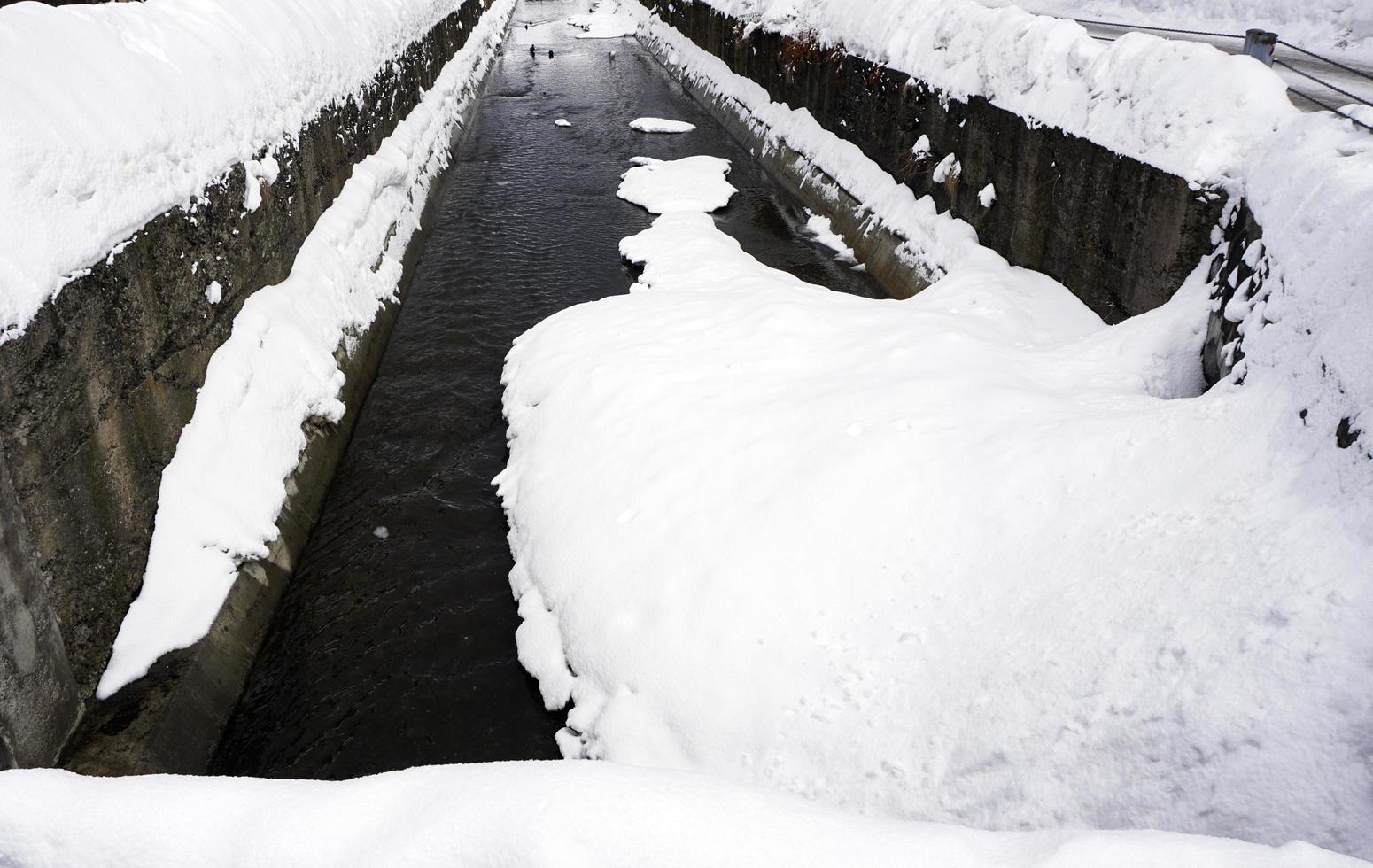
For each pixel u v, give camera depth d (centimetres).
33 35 572
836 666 505
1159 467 507
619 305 1027
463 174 1764
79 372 510
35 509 462
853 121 1431
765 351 823
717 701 513
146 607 553
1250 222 622
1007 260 1003
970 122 1068
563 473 736
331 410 840
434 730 578
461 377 995
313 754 561
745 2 2050
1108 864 253
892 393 681
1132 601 435
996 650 465
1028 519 528
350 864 289
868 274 1266
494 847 280
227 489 652
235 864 295
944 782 433
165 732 504
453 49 2286
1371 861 310
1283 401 475
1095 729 399
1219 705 368
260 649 626
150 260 607
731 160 1823
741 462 657
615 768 318
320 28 1138
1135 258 782
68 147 533
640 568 606
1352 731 335
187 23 809
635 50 3148
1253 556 407
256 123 839
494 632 650
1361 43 1027
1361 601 361
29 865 305
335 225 1041
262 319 788
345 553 725
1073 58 895
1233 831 340
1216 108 700
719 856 274
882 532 562
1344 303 464
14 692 423
